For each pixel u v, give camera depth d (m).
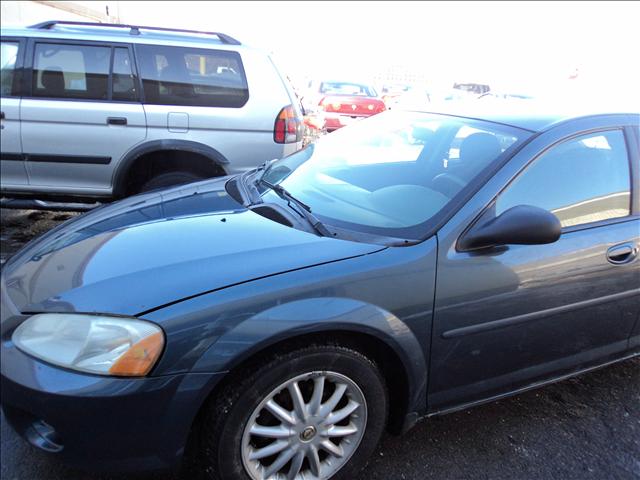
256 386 1.75
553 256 2.17
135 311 1.69
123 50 4.40
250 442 1.83
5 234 4.77
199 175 4.68
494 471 2.17
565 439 2.38
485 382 2.21
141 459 1.72
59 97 4.38
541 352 2.29
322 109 11.37
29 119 4.35
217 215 2.37
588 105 2.68
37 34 4.33
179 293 1.74
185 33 4.73
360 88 12.43
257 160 4.73
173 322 1.68
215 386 1.72
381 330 1.87
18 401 1.70
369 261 1.91
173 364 1.66
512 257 2.09
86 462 1.71
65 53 4.36
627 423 2.51
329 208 2.38
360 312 1.83
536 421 2.49
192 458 1.86
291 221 2.25
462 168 2.32
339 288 1.83
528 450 2.29
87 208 4.61
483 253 2.05
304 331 1.76
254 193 2.70
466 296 2.02
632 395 2.73
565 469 2.20
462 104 3.04
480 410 2.55
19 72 4.34
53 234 2.44
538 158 2.27
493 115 2.64
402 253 1.96
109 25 4.62
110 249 2.07
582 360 2.46
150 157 4.59
